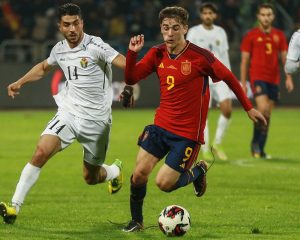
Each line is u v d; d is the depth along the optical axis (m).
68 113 30.89
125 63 29.89
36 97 89.50
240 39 97.44
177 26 28.00
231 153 55.62
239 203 36.16
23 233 28.69
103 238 27.89
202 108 28.69
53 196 38.38
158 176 28.52
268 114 52.34
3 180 43.88
